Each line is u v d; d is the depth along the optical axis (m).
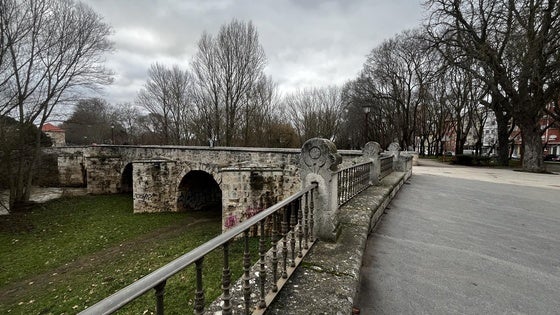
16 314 6.78
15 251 11.02
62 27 16.81
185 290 6.64
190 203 17.91
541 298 3.00
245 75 28.44
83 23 17.39
